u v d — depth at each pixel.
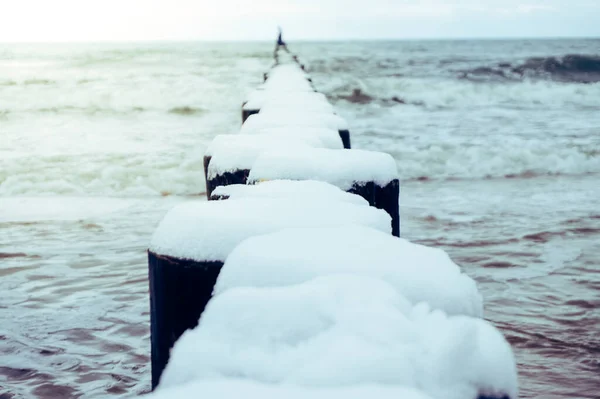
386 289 1.20
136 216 8.12
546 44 68.25
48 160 11.70
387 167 2.99
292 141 3.48
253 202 1.97
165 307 1.79
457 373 1.04
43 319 4.72
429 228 7.45
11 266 5.99
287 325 1.09
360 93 24.78
